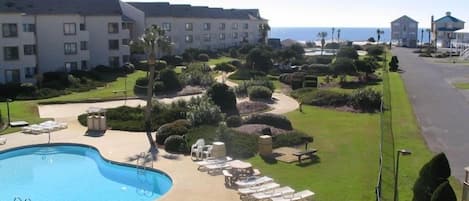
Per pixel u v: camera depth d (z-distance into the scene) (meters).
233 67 84.81
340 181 27.27
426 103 52.31
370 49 109.88
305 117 46.66
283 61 87.88
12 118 46.44
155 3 113.31
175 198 24.97
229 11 136.75
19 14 67.44
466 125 41.38
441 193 18.89
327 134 39.16
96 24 85.12
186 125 37.97
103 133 40.38
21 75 68.38
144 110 45.94
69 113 49.84
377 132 39.69
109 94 61.47
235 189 26.25
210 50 116.31
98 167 32.62
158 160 32.16
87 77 72.44
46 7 76.94
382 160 28.70
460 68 88.06
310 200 24.20
